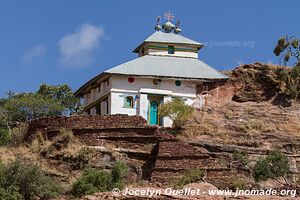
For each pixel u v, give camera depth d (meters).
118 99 63.84
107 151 53.22
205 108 64.81
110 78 64.44
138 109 63.91
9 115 75.62
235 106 65.62
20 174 45.38
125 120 55.34
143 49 71.38
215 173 50.81
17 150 55.44
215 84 67.12
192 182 49.41
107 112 65.19
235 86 68.00
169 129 59.72
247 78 68.69
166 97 64.69
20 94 84.50
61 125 55.97
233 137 59.84
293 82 67.75
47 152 53.94
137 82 64.56
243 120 63.06
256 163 53.78
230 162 54.53
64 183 50.12
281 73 68.31
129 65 65.69
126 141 54.53
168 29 72.75
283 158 53.06
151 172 51.16
